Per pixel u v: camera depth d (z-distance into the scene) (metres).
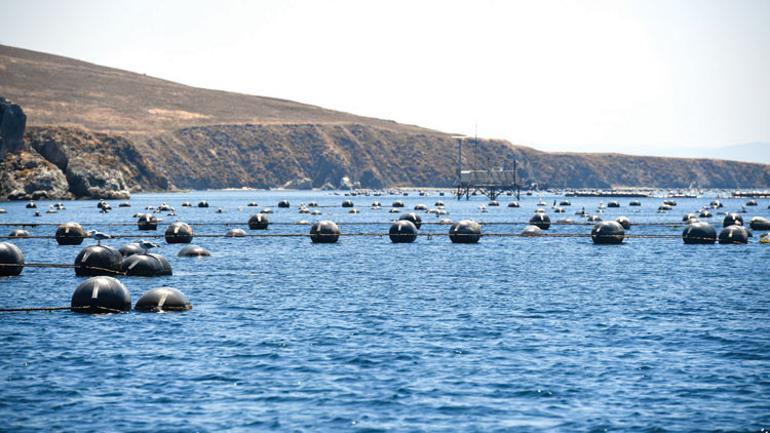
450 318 134.12
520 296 160.12
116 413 83.12
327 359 104.38
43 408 84.62
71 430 78.38
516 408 84.88
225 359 104.06
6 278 182.25
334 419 81.44
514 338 117.62
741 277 191.62
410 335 119.56
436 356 106.19
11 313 134.75
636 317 135.25
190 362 102.56
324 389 91.12
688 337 118.44
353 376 96.44
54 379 94.88
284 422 80.56
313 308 144.12
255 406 85.31
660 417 82.25
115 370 98.56
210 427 79.19
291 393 89.62
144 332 119.62
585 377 96.25
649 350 109.94
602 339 116.94
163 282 176.88
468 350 109.69
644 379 95.44
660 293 164.38
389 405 85.69
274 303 149.62
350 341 115.12
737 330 123.62
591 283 180.62
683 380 95.06
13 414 82.81
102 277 136.75
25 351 107.75
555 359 104.75
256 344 112.56
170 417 82.00
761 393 89.88
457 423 80.50
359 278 189.12
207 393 89.69
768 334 120.56
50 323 125.75
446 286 175.25
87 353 106.75
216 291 164.88
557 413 83.50
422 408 84.81
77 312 134.25
